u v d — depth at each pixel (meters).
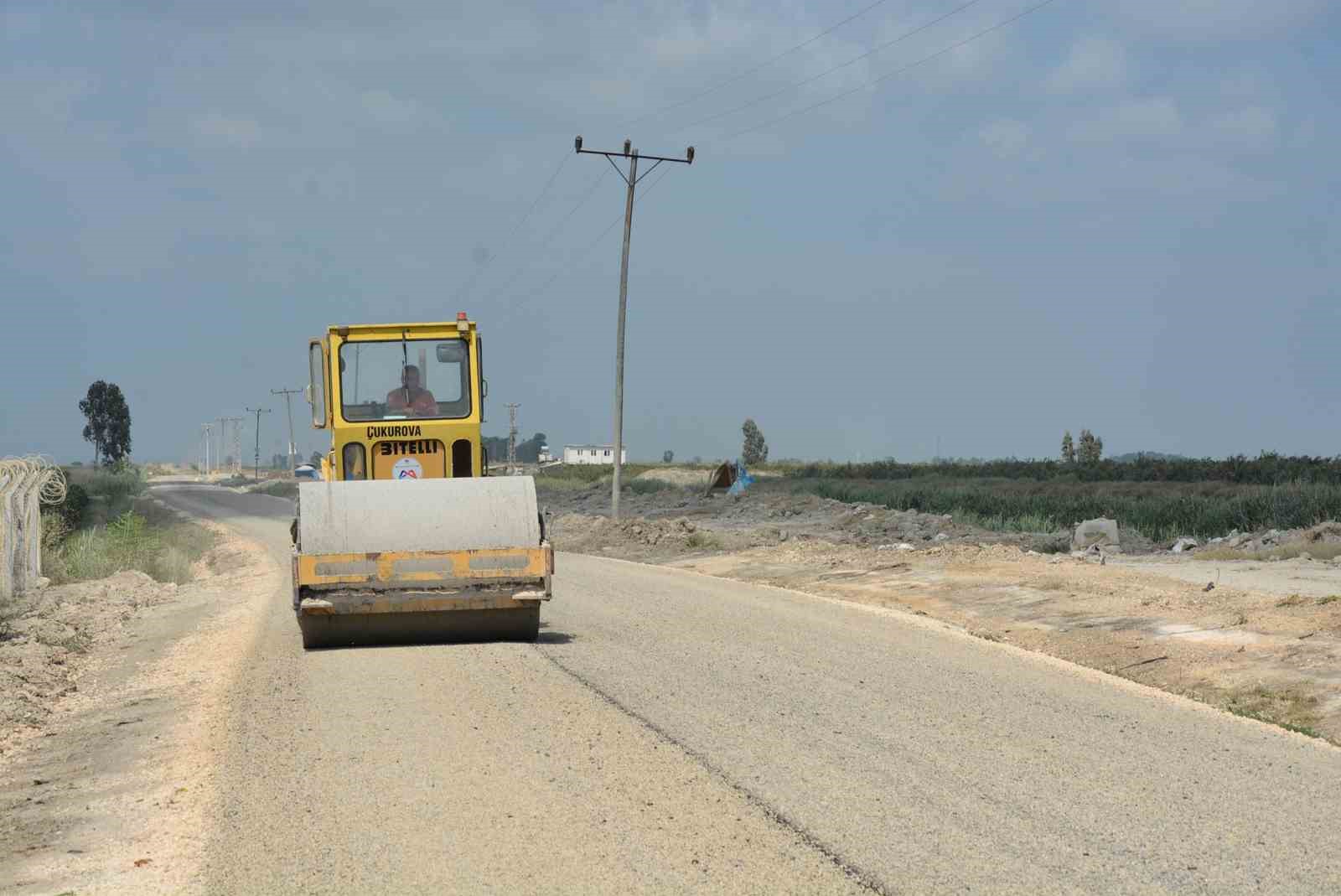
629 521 71.62
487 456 31.81
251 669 23.81
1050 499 77.56
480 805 13.89
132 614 35.84
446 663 23.75
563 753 16.31
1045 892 11.13
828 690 20.92
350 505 25.69
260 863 12.09
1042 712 19.16
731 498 104.00
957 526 67.12
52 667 24.97
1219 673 23.17
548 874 11.60
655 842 12.56
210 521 112.19
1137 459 131.50
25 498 42.00
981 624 31.67
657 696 20.33
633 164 80.06
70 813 14.26
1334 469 91.62
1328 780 15.13
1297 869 11.77
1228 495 79.19
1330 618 26.27
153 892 11.42
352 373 30.98
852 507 83.62
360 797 14.30
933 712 19.02
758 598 36.84
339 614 25.44
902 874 11.58
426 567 25.33
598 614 32.53
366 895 11.14
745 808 13.72
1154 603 31.14
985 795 14.27
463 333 31.31
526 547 25.55
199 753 16.78
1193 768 15.66
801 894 11.07
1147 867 11.82
